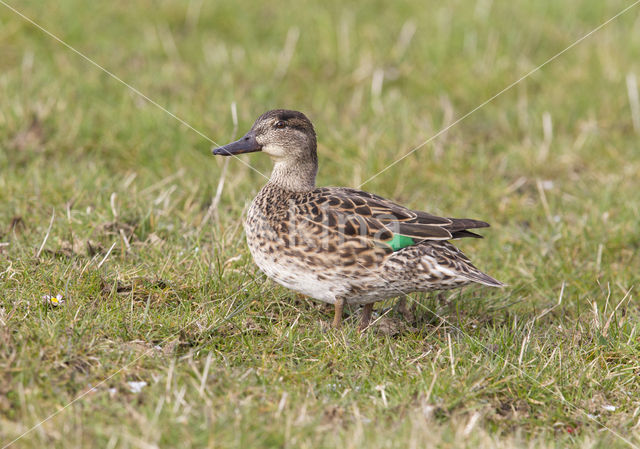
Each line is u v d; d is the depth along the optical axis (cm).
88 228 1012
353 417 690
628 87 1518
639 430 708
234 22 1775
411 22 1767
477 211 1200
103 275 890
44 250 941
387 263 809
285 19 1789
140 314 821
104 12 1742
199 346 781
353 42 1692
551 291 997
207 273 905
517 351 820
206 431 638
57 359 722
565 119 1467
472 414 712
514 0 1892
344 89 1565
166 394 682
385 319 874
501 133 1443
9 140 1254
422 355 795
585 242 1091
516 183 1274
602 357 817
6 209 1053
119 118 1328
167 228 1047
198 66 1589
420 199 1227
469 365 779
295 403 697
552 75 1616
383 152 1294
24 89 1365
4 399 662
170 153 1262
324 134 1357
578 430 714
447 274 805
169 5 1783
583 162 1350
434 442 646
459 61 1638
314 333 826
